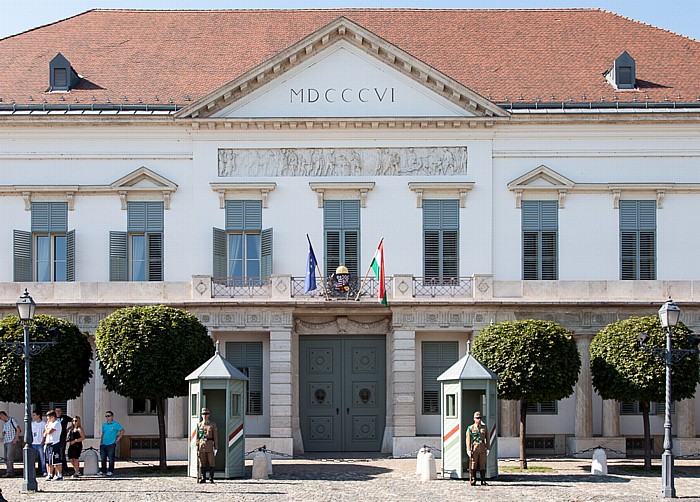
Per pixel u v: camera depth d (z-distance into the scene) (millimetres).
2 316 36500
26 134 39094
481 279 36812
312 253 36531
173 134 39094
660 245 38969
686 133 39094
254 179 38875
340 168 38938
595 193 39000
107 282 36875
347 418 38000
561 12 46500
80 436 29953
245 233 38906
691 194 39062
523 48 43281
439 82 38406
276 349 36375
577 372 32000
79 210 39094
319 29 38188
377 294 37562
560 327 32156
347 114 38688
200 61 42344
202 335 32188
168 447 35938
